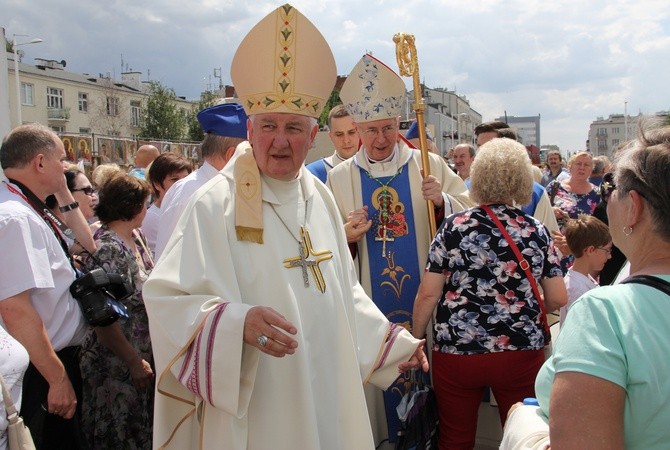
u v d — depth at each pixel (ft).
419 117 12.08
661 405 4.24
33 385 8.86
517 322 9.56
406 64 12.00
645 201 4.68
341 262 8.32
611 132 211.61
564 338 4.61
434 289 9.95
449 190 12.87
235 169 7.43
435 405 10.46
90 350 10.84
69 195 12.07
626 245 4.91
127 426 10.84
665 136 4.77
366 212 11.78
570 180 22.11
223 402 6.19
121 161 64.08
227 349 6.11
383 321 8.45
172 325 6.45
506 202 9.89
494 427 12.01
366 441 7.65
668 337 4.33
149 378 10.78
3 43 13.92
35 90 156.66
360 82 12.15
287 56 7.27
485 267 9.56
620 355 4.32
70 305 9.57
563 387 4.41
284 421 6.90
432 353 10.36
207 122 12.59
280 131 7.30
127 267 11.22
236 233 7.13
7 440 6.12
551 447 4.40
